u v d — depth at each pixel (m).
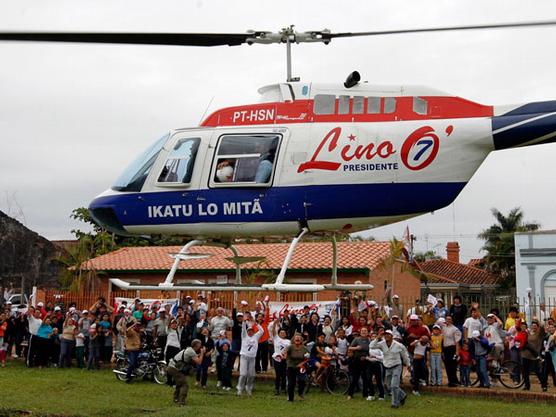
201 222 14.13
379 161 13.31
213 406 14.47
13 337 22.59
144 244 45.22
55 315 21.62
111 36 9.95
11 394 15.58
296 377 15.70
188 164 14.17
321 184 13.44
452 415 13.33
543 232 34.88
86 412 13.41
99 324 20.62
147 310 21.05
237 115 14.32
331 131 13.56
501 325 17.27
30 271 37.81
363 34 12.44
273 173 13.65
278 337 16.69
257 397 15.75
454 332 16.52
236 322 17.31
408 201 13.35
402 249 29.64
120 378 18.00
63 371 19.75
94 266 32.66
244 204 13.79
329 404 14.79
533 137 13.07
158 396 15.63
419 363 16.08
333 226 13.70
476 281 47.72
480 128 13.17
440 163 13.26
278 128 13.83
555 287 34.31
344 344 17.03
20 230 38.16
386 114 13.65
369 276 28.08
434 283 43.28
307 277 28.92
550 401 14.75
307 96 13.91
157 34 10.59
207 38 11.87
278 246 32.81
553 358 15.73
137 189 14.58
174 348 17.70
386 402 15.06
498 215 56.66
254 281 29.17
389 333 14.58
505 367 16.83
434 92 13.68
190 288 13.62
